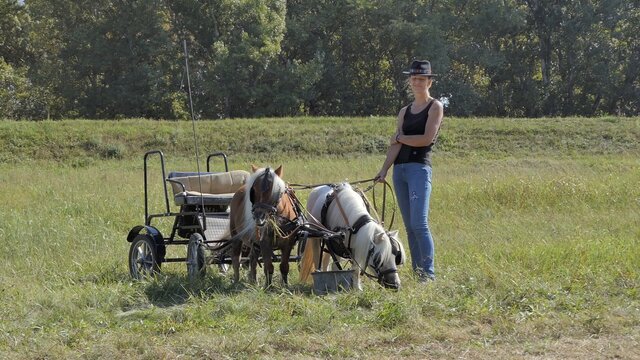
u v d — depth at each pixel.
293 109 53.88
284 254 9.72
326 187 10.03
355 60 59.72
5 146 31.88
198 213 10.62
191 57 53.59
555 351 6.78
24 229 13.88
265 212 9.09
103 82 54.12
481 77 60.69
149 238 10.55
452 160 30.64
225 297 8.73
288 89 52.41
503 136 33.84
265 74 52.41
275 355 6.80
